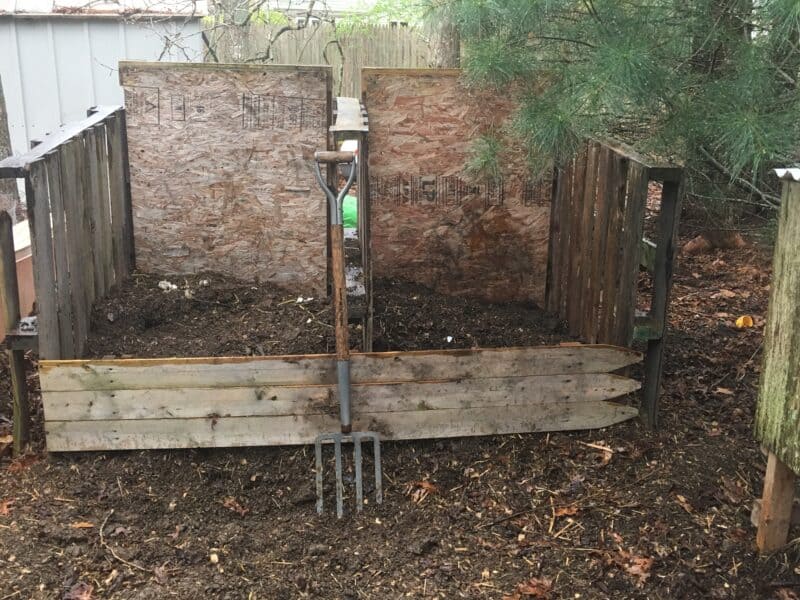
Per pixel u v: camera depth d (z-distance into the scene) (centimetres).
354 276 428
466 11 322
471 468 342
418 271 471
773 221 394
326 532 310
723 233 627
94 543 296
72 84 768
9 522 303
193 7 757
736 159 317
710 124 320
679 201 340
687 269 600
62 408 334
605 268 378
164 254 464
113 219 438
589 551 298
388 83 439
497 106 443
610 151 369
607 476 337
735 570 287
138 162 451
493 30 348
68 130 381
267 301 450
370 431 346
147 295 438
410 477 339
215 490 329
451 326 434
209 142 448
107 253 427
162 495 325
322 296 463
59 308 350
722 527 308
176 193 455
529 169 428
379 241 466
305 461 343
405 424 348
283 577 285
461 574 288
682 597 277
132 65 437
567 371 351
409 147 450
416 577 287
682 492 326
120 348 394
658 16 321
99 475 332
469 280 473
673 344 461
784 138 303
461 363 345
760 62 309
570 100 318
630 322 351
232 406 339
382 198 458
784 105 322
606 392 357
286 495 329
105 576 281
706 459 346
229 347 397
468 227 464
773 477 285
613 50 298
